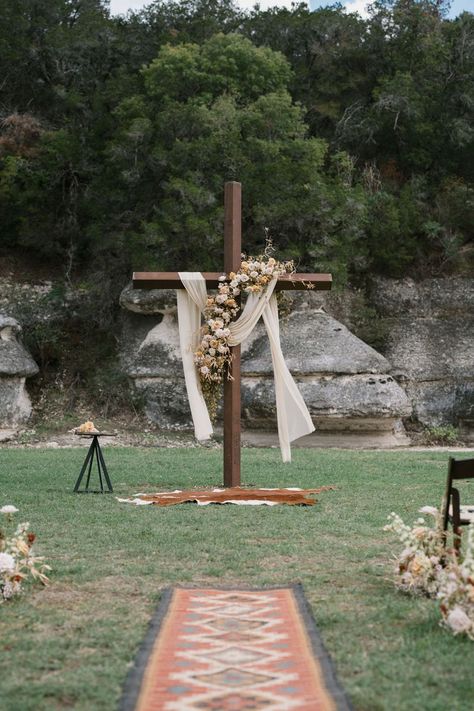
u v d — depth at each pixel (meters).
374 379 25.89
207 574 7.51
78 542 9.02
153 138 29.73
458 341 29.05
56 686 4.58
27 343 29.23
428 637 5.46
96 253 31.47
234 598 6.49
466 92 33.84
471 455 20.36
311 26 36.16
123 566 7.83
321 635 5.55
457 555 6.38
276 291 14.32
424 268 31.33
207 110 28.70
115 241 29.86
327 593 6.79
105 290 30.38
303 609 6.09
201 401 14.01
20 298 30.91
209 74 30.20
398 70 34.53
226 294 13.80
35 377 28.86
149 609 6.29
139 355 27.48
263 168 28.83
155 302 27.95
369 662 4.97
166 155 28.58
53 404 27.84
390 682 4.66
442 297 30.38
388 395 25.62
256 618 5.86
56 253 33.19
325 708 4.14
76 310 30.77
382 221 30.83
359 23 36.38
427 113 33.91
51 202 33.06
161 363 27.23
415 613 6.12
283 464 17.73
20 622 5.95
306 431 14.06
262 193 28.41
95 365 29.28
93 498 12.56
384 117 33.75
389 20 36.06
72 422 26.72
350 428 25.91
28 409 27.12
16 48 35.62
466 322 29.70
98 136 32.88
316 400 25.42
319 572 7.61
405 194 31.91
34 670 4.89
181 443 25.14
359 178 32.88
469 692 4.54
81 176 33.53
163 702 4.25
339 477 15.52
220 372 13.90
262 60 30.81
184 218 27.94
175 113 28.80
